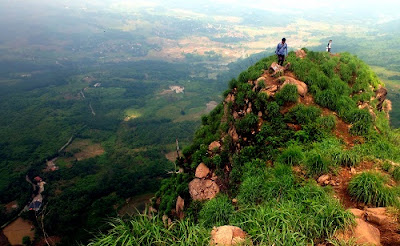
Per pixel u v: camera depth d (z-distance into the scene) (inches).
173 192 757.3
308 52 872.3
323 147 509.4
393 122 4207.7
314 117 608.7
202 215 437.7
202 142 802.2
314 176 415.5
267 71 765.9
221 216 399.2
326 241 267.7
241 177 542.0
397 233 269.7
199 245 250.2
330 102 652.1
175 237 261.3
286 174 416.5
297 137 564.4
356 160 432.8
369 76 827.4
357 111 618.5
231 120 737.0
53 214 2630.4
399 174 398.3
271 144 576.7
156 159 4215.1
